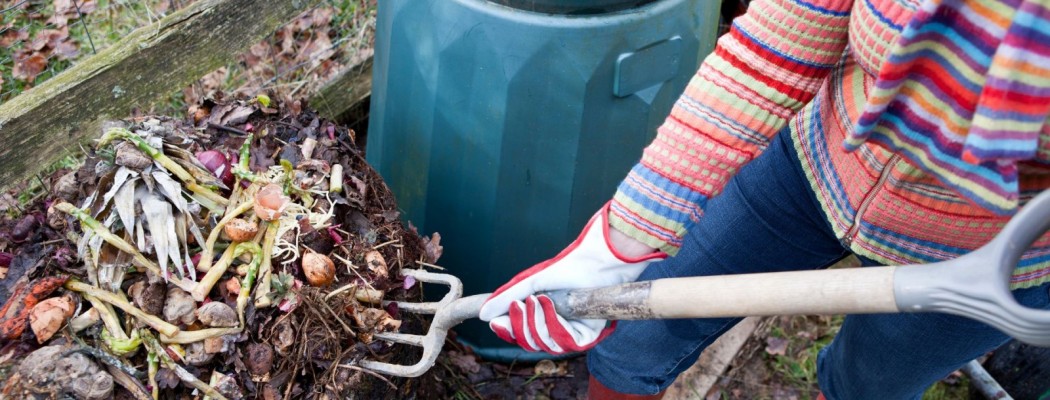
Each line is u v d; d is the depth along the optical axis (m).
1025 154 0.73
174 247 1.26
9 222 1.37
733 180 1.23
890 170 0.95
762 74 0.91
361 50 2.30
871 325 1.22
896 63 0.76
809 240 1.21
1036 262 0.99
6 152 1.59
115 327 1.24
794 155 1.14
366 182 1.53
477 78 1.47
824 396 1.48
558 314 1.02
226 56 1.83
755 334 2.07
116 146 1.30
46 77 2.10
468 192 1.62
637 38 1.44
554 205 1.61
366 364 1.35
